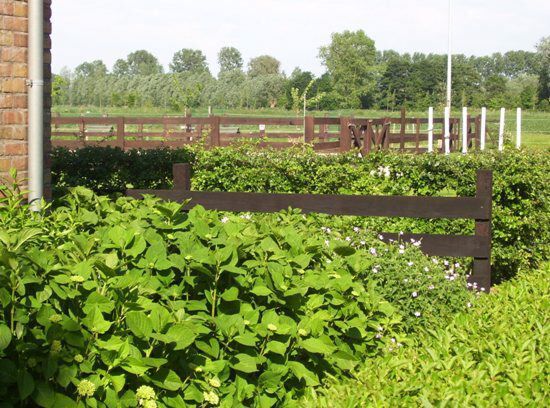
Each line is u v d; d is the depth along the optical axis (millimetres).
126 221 4578
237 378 3676
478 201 6680
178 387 3273
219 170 10031
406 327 5328
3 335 2766
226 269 3818
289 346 3992
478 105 90188
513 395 3887
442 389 3814
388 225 8258
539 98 87375
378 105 99688
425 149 21938
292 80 86875
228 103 68125
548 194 8797
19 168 5875
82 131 22344
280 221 5703
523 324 5000
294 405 3889
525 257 8430
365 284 5223
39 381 2920
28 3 5832
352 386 4016
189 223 4473
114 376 3084
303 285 4156
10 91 5781
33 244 3756
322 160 9594
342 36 91062
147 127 41312
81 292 3273
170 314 3367
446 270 7082
